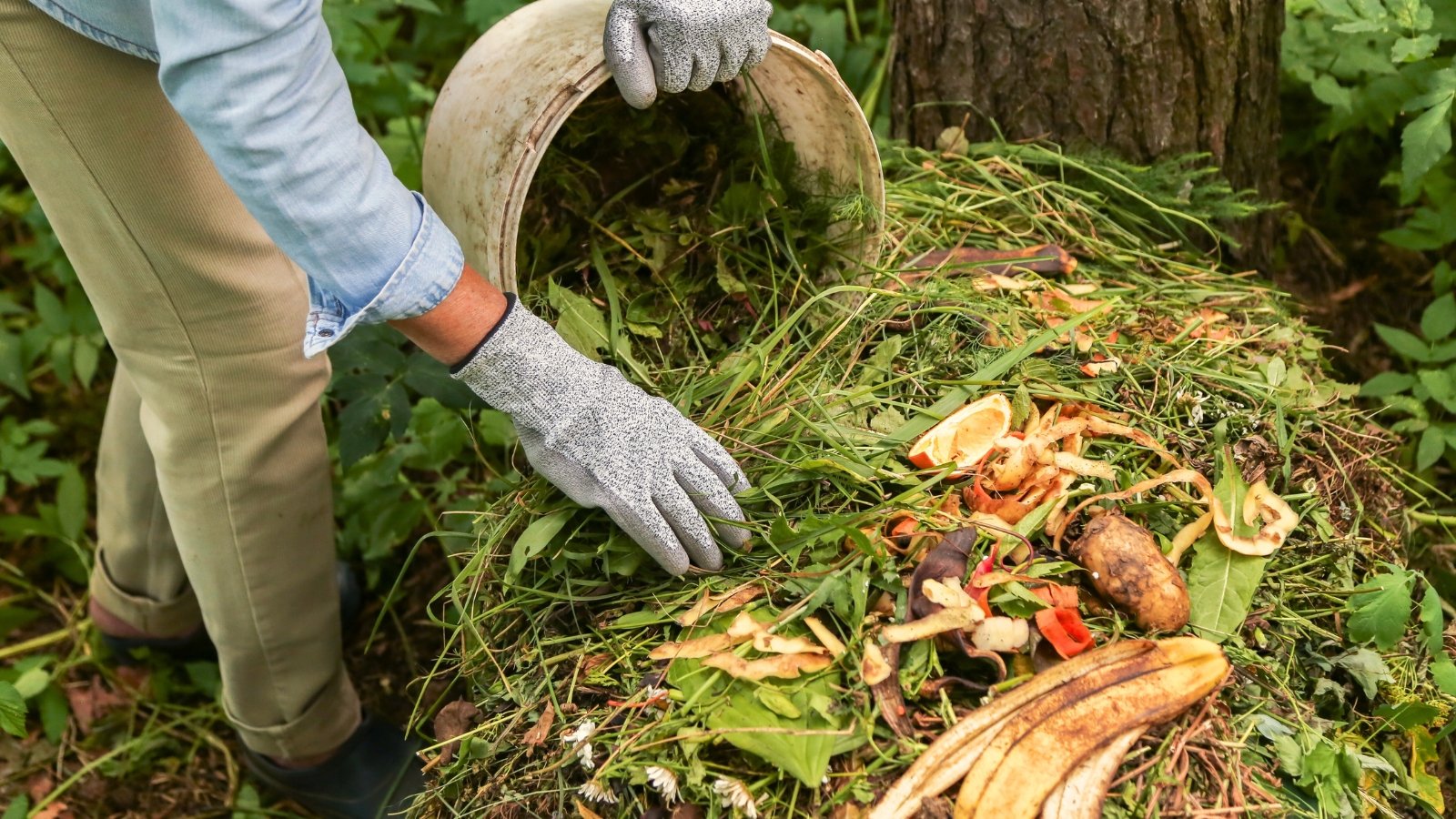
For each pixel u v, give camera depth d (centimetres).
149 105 122
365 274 110
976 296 166
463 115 147
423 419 206
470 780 132
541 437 125
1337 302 223
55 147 123
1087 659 120
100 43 117
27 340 234
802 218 171
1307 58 208
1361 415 169
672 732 119
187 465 146
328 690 175
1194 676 119
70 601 223
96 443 242
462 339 119
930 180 197
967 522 131
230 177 102
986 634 121
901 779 112
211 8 93
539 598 137
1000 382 150
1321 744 122
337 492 220
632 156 174
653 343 164
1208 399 152
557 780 123
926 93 202
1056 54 188
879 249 164
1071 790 111
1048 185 191
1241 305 181
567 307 157
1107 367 154
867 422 149
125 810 194
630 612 134
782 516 130
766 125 171
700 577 133
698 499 127
